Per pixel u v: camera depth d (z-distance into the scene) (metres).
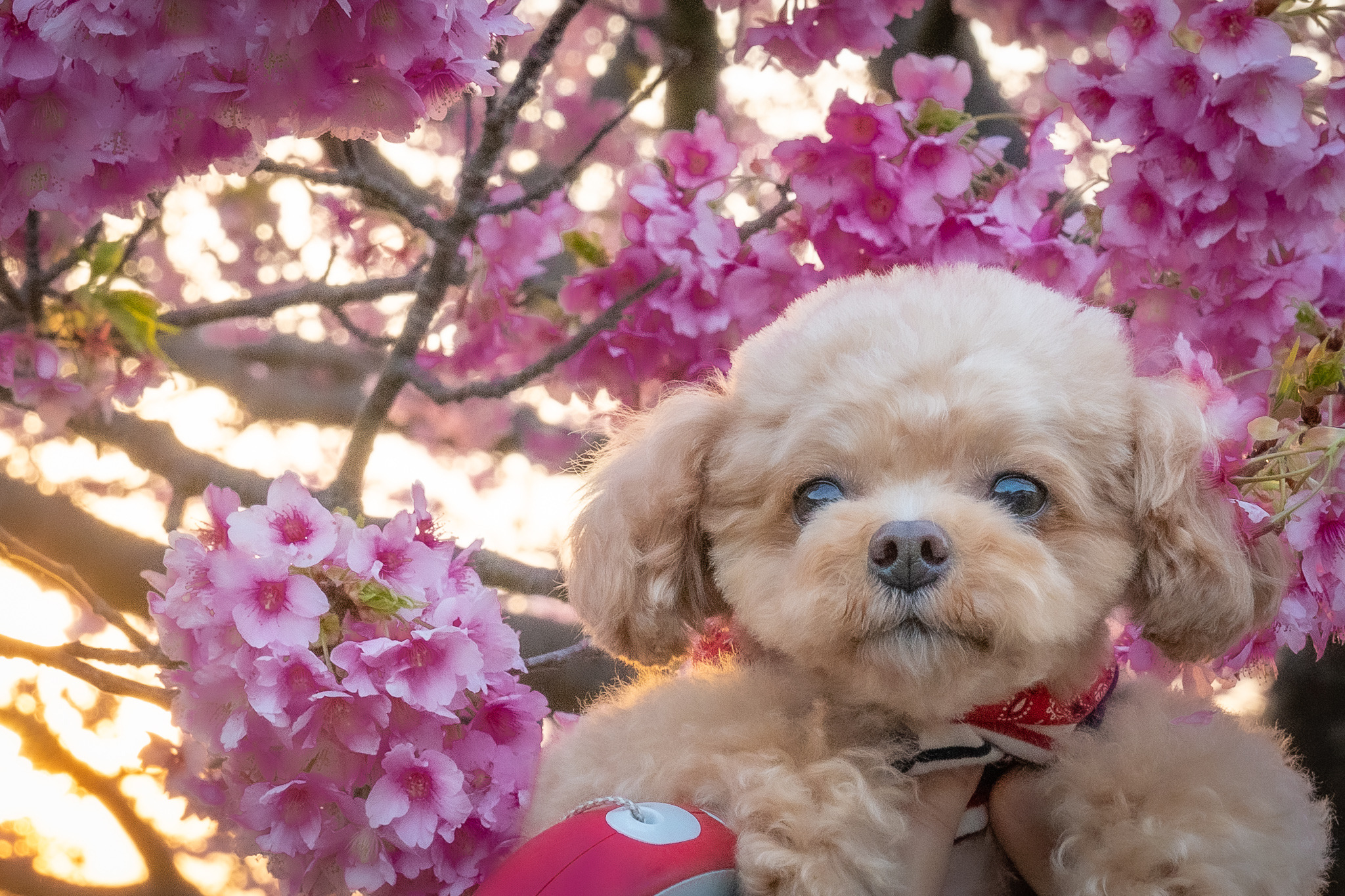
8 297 0.90
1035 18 1.01
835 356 0.73
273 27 0.73
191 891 1.20
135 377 0.94
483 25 0.76
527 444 1.65
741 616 0.74
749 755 0.72
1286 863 0.71
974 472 0.72
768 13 0.98
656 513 0.76
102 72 0.73
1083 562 0.72
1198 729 0.74
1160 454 0.73
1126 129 0.84
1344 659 1.26
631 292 0.96
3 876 1.19
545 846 0.69
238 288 1.80
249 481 1.00
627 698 0.78
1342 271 0.90
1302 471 0.73
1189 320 0.87
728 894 0.68
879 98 0.96
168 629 0.78
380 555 0.78
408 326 0.92
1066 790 0.72
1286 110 0.81
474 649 0.78
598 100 1.59
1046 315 0.75
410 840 0.77
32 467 1.59
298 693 0.77
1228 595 0.73
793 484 0.73
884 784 0.72
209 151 0.81
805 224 0.93
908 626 0.69
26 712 1.15
